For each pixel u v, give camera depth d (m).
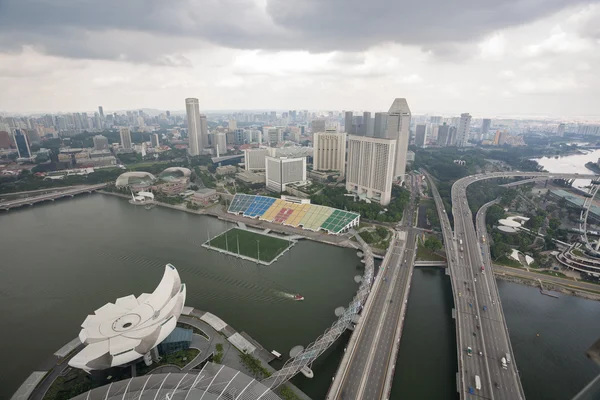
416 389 162.75
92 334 154.25
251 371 164.75
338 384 156.50
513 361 174.12
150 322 163.25
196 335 190.00
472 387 158.50
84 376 163.25
